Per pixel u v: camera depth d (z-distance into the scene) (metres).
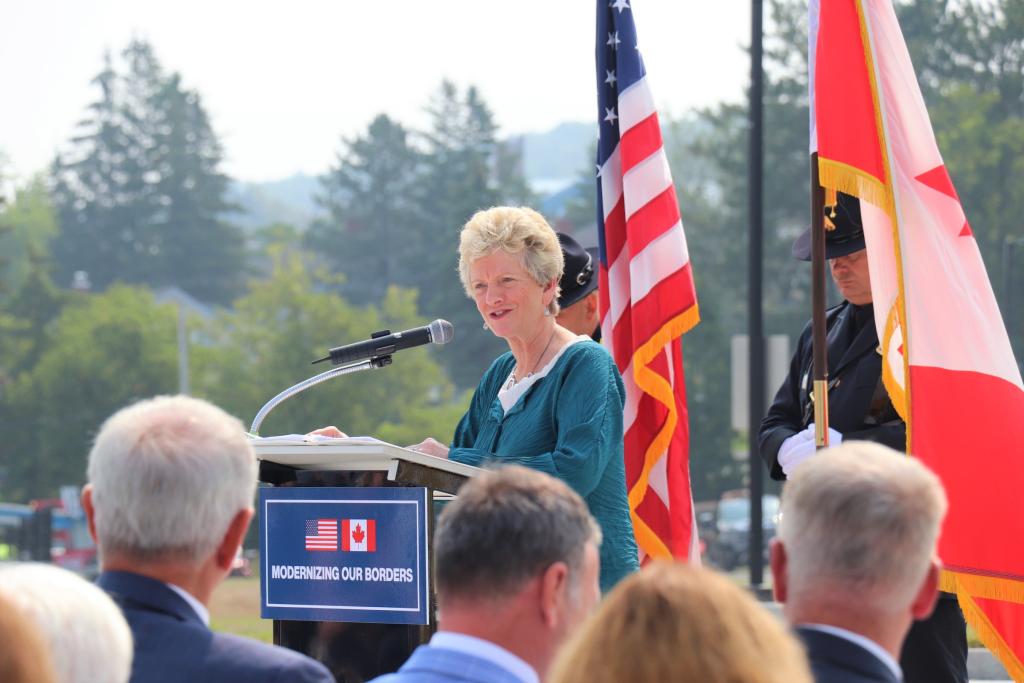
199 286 127.94
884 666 3.18
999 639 5.98
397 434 68.94
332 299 74.69
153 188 130.50
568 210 113.94
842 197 6.74
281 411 71.50
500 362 6.07
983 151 57.09
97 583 3.42
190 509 3.35
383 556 4.75
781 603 3.39
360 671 4.80
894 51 6.42
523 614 3.24
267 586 4.95
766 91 74.56
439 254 108.62
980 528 6.00
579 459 5.28
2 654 2.30
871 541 3.16
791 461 6.54
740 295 79.00
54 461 82.19
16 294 101.94
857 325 6.76
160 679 3.28
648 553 7.38
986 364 6.14
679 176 94.06
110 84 133.00
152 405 3.51
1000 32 58.38
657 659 2.35
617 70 7.82
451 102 123.69
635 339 7.50
